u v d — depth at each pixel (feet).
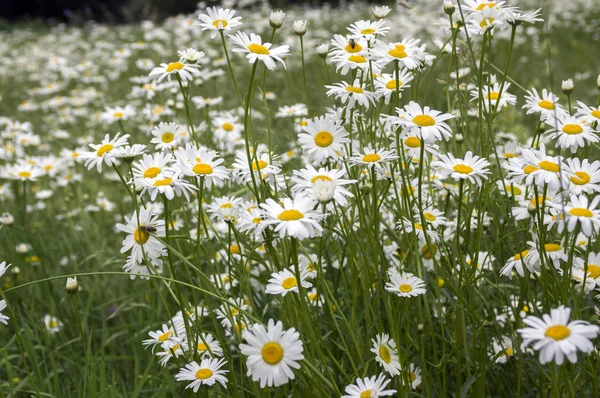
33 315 4.50
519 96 8.21
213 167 3.16
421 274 3.27
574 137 3.14
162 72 3.50
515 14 3.25
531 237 3.45
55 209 6.51
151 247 3.12
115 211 6.22
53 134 8.21
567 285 3.11
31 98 11.07
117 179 6.03
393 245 3.82
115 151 3.19
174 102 5.20
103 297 4.87
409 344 3.30
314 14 16.08
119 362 4.43
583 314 3.73
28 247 5.47
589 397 3.25
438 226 3.59
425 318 3.50
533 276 3.45
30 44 16.66
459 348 3.33
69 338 4.56
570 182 2.96
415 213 3.49
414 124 3.01
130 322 4.64
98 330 4.41
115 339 4.64
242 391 3.32
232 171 3.36
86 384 3.92
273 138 5.90
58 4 28.86
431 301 3.56
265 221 2.78
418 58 3.28
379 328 3.26
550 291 3.22
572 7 14.25
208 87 7.59
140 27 17.84
